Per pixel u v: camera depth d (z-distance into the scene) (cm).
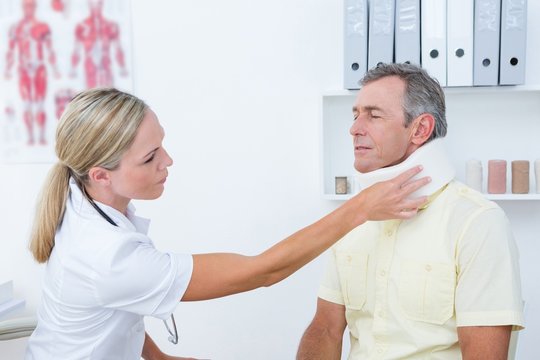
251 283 114
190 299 114
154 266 110
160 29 209
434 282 114
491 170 183
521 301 108
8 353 219
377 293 123
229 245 212
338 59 200
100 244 109
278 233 209
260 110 206
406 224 122
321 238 113
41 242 118
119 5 209
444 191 120
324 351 139
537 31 188
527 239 194
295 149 205
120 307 112
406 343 118
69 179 119
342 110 201
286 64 204
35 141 215
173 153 211
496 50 171
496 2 170
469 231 111
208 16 206
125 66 211
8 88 214
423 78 119
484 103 192
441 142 119
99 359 118
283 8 202
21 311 218
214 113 209
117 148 110
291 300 210
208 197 211
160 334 217
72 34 211
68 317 115
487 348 106
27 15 212
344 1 179
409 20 174
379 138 119
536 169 184
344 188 194
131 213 130
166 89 210
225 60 207
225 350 215
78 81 212
